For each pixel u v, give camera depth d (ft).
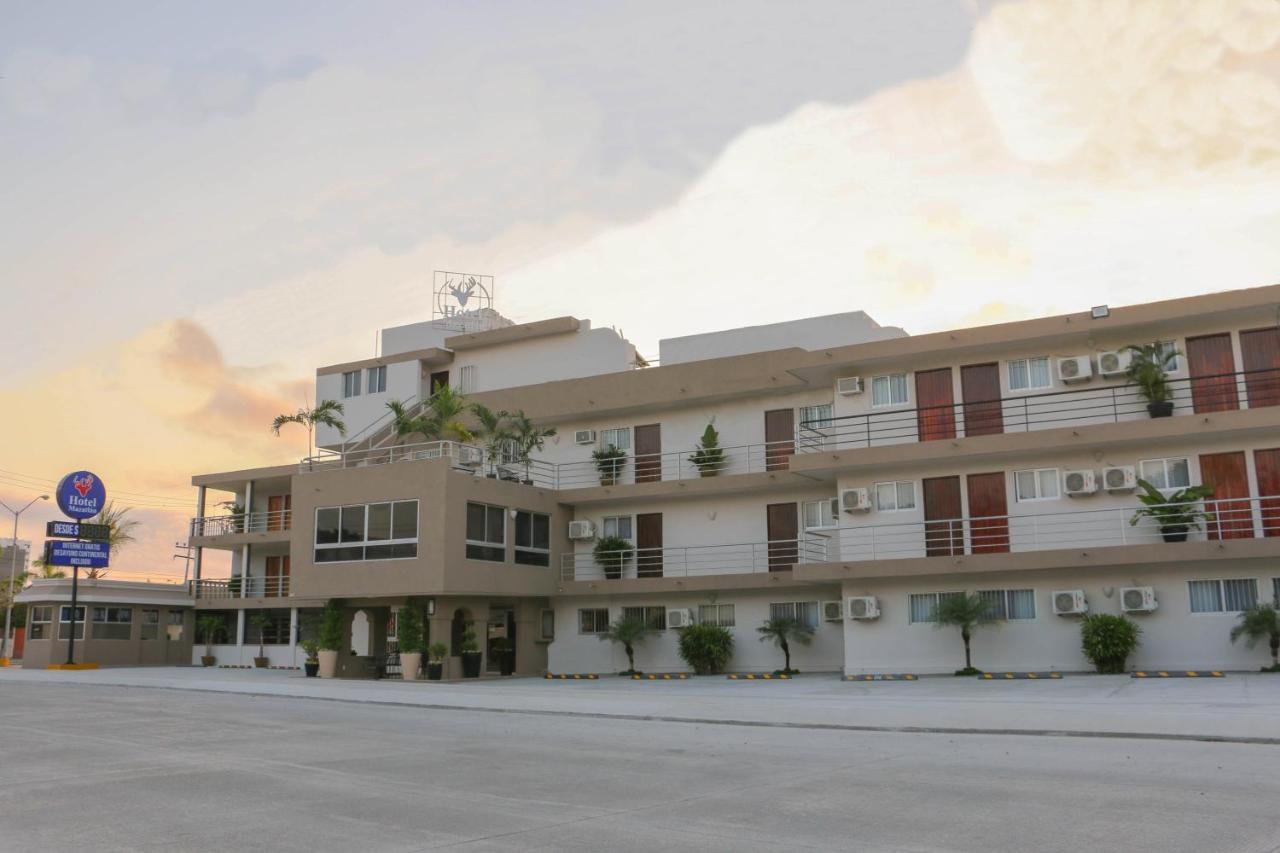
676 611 114.62
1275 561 85.46
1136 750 44.21
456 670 109.09
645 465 123.03
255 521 168.14
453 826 29.53
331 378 151.02
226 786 36.94
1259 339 89.97
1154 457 91.76
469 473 107.34
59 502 146.51
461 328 154.92
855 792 34.55
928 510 99.55
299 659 153.58
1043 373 97.19
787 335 122.52
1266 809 30.45
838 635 108.58
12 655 187.01
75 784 37.50
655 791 35.35
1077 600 89.76
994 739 49.67
